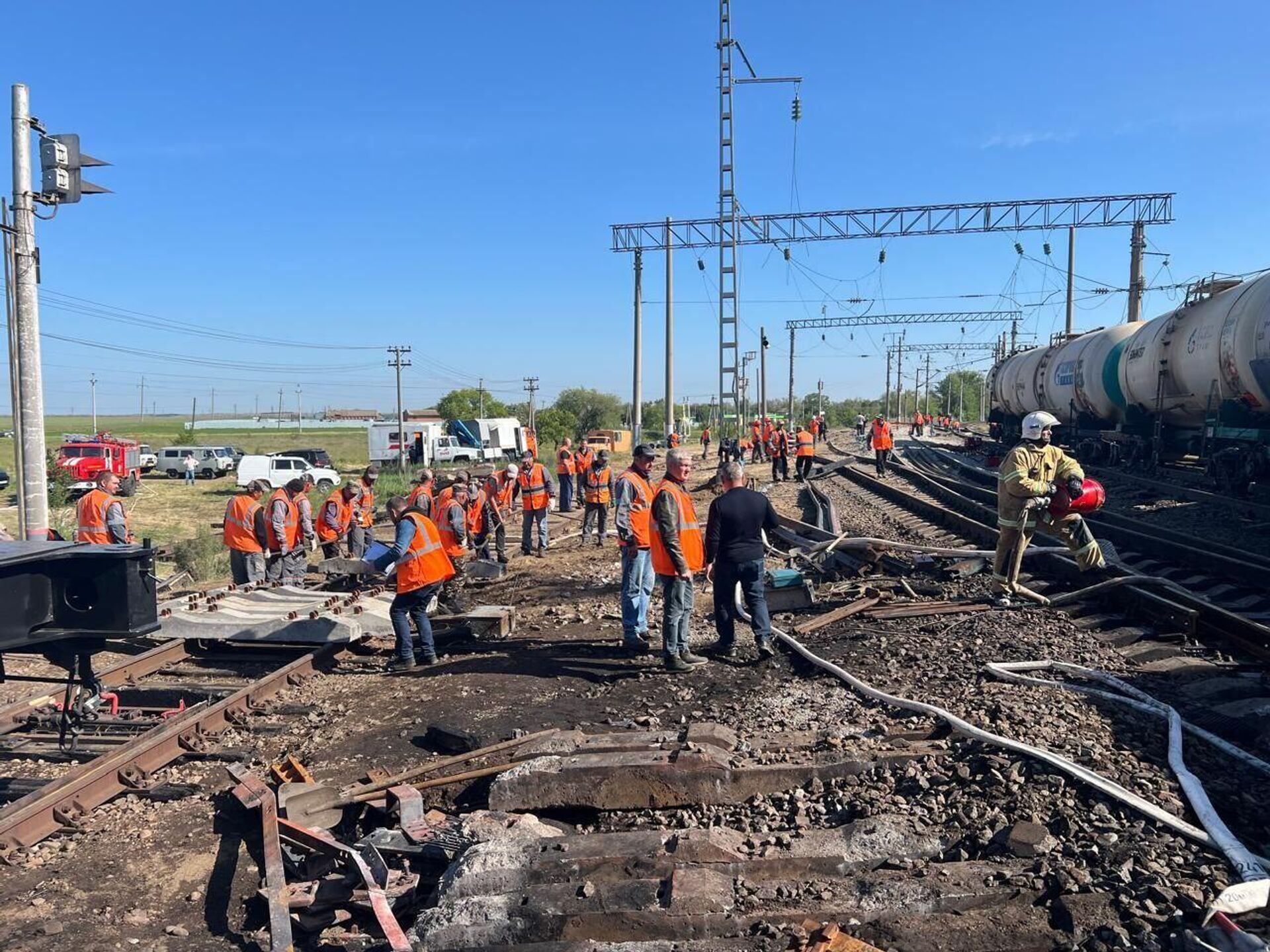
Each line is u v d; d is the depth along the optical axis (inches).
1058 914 140.3
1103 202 1264.8
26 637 182.9
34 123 430.0
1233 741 214.7
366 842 191.2
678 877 156.7
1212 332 757.9
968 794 184.4
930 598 380.8
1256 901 138.9
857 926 141.3
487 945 148.7
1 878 189.9
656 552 296.4
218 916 176.9
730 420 3002.0
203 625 357.7
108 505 410.6
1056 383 1192.2
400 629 327.6
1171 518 668.7
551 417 2842.0
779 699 263.1
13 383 435.2
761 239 1278.3
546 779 202.4
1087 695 239.6
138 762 238.8
